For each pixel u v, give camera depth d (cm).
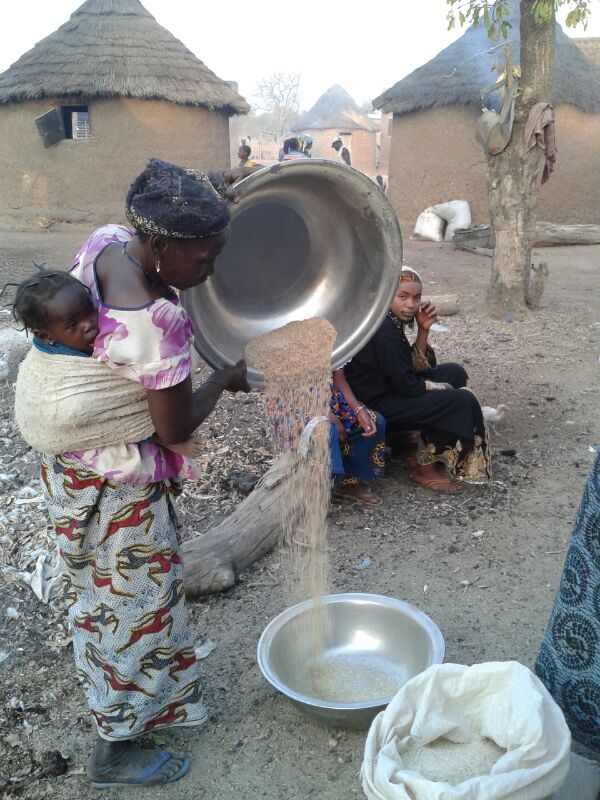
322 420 261
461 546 333
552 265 1052
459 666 188
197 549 305
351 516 360
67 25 1467
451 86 1320
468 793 155
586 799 185
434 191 1382
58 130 1405
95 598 194
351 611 261
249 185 217
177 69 1427
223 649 268
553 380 548
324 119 3850
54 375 175
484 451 365
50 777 218
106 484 185
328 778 215
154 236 164
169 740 229
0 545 332
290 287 266
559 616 193
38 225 1446
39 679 256
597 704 190
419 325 375
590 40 1686
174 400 174
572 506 366
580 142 1313
